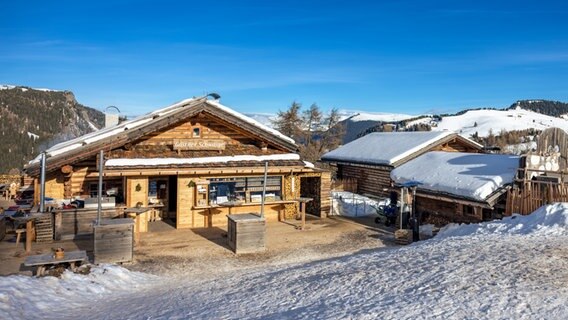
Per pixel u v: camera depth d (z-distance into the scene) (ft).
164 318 26.96
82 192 63.67
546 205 50.67
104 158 61.31
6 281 33.22
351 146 121.08
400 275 32.14
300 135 201.16
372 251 51.80
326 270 38.04
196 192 64.18
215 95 70.08
